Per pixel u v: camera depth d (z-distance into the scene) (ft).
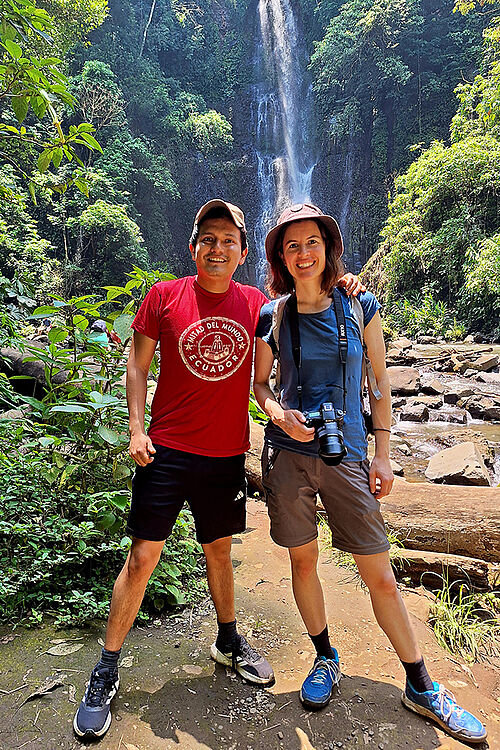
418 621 6.82
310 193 81.25
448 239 50.75
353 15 71.82
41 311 7.40
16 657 5.53
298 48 87.56
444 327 48.75
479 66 65.62
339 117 75.46
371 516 4.92
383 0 67.15
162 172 72.28
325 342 5.00
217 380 4.97
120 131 70.49
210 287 5.06
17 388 17.54
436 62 70.85
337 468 4.90
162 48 86.38
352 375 5.03
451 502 8.75
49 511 7.50
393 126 74.90
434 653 6.11
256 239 80.84
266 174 83.66
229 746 4.55
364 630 6.43
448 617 6.93
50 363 8.02
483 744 4.68
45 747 4.43
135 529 4.98
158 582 6.76
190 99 82.69
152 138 77.51
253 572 7.98
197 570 7.75
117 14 78.54
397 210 58.70
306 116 84.53
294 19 88.63
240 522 5.46
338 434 4.57
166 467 4.99
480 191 50.08
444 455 14.94
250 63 92.53
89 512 7.22
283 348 5.16
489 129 51.49
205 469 5.06
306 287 5.07
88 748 4.45
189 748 4.51
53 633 5.98
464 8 47.03
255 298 5.47
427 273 54.34
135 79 76.38
